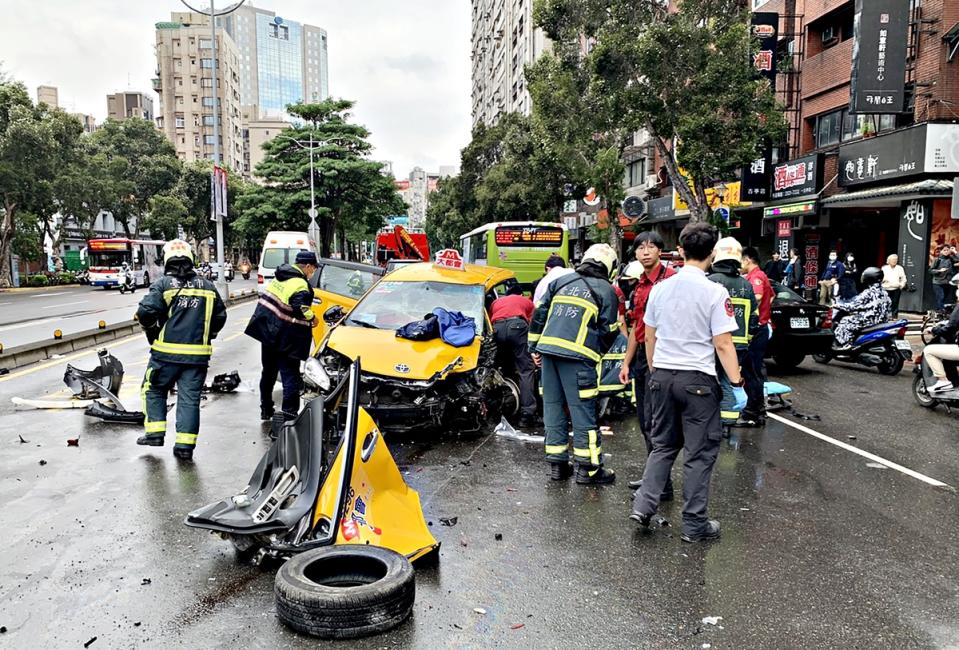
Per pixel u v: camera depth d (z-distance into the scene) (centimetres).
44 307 2578
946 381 815
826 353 1164
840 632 338
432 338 721
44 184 3984
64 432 693
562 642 326
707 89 1680
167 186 6694
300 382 716
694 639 330
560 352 538
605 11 1841
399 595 333
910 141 1739
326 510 380
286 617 328
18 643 319
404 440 688
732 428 752
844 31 2156
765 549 435
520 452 649
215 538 439
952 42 1700
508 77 6575
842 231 2208
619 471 596
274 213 4891
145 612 348
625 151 3631
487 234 2323
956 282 1284
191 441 608
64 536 439
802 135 2323
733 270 645
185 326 605
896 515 495
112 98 11894
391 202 5194
